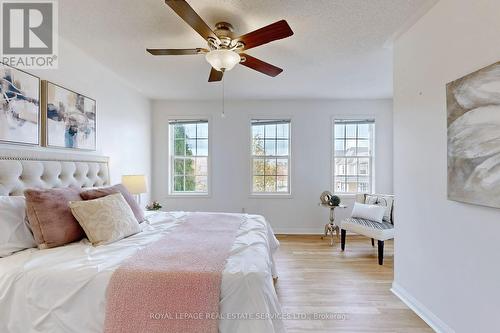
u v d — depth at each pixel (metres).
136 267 1.37
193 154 4.84
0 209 1.60
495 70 1.39
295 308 2.19
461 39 1.64
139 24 2.14
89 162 2.76
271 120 4.80
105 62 2.96
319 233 4.69
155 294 1.27
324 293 2.45
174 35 2.33
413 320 2.03
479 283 1.54
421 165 2.07
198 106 4.74
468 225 1.61
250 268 1.38
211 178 4.75
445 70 1.79
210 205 4.76
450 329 1.77
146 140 4.49
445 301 1.82
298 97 4.53
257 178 4.84
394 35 2.33
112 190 2.26
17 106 1.96
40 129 2.18
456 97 1.66
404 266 2.32
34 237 1.71
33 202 1.70
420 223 2.09
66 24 2.14
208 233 2.04
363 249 3.77
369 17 2.04
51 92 2.27
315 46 2.55
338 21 2.10
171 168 4.84
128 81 3.63
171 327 1.24
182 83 3.73
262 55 2.77
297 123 4.70
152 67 3.11
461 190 1.62
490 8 1.44
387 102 4.63
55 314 1.31
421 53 2.05
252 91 4.16
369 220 3.61
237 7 1.90
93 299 1.30
